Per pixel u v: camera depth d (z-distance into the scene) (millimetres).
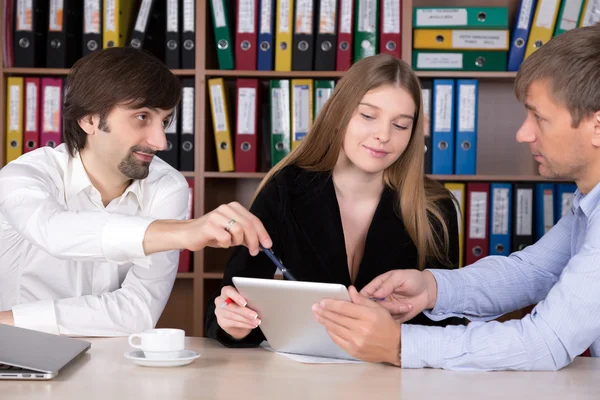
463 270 1592
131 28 3258
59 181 1781
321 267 1761
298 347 1365
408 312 1489
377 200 1855
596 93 1259
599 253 1243
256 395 1063
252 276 1681
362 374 1216
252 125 3080
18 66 3100
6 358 1145
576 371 1259
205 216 1349
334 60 3070
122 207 1847
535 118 1350
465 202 3088
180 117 3100
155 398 1037
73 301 1569
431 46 3043
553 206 3072
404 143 1725
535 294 1599
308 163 1853
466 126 3039
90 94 1678
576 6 3004
